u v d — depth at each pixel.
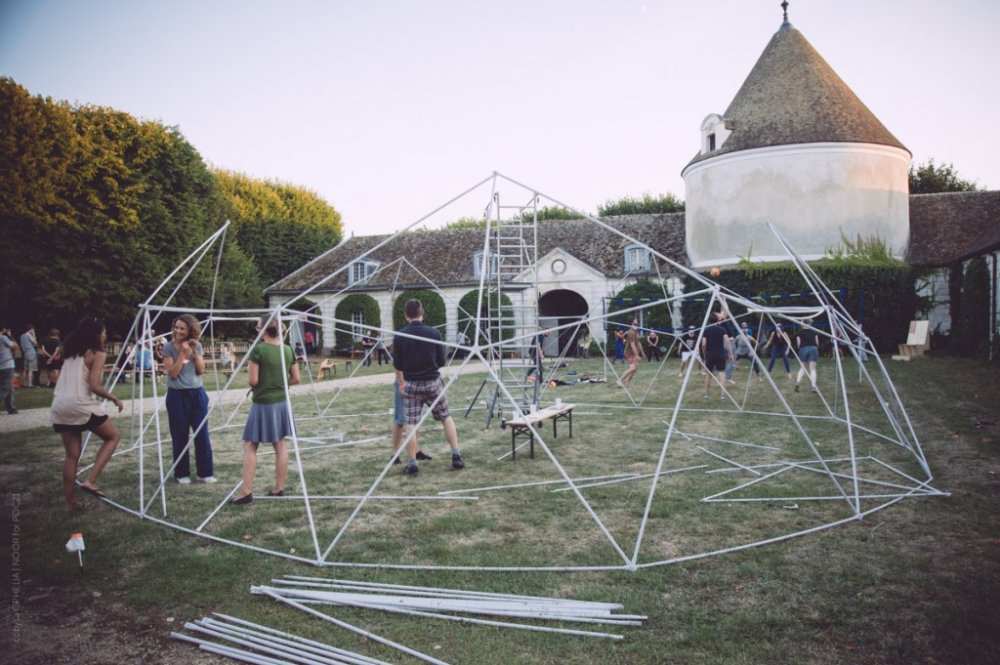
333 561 4.70
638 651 3.36
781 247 26.70
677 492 6.31
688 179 29.89
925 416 9.91
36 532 5.41
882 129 27.48
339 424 11.23
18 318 26.56
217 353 32.34
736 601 3.90
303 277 36.16
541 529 5.32
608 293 30.86
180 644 3.59
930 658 3.21
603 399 13.63
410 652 3.41
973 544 4.69
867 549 4.67
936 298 26.41
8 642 3.58
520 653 3.39
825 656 3.26
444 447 8.84
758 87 28.84
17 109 24.89
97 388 6.16
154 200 28.95
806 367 13.33
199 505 6.21
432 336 7.26
